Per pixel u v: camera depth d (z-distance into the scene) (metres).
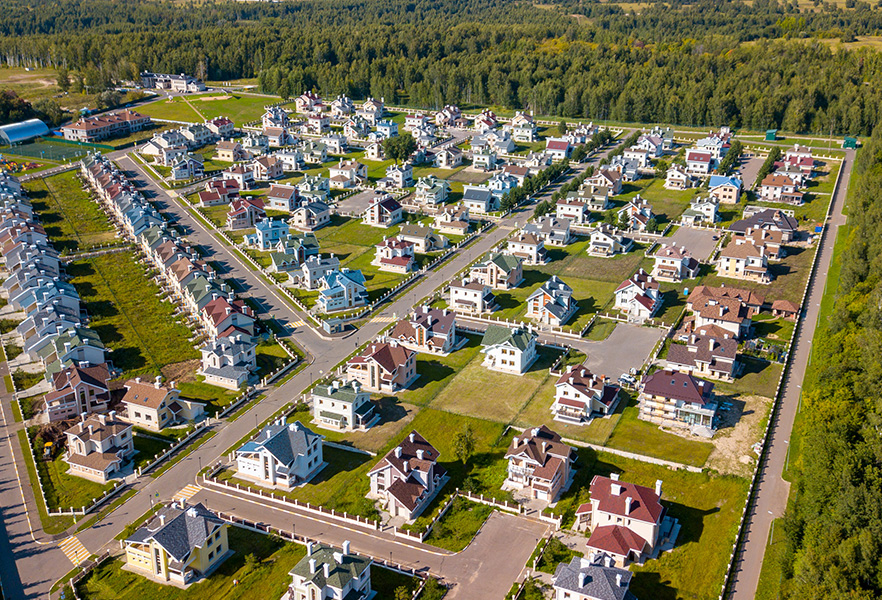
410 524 110.50
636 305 175.75
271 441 120.25
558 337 166.38
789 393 142.62
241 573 101.62
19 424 136.75
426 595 95.56
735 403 139.50
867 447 108.81
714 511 111.94
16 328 171.50
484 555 104.69
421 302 184.25
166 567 100.56
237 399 142.75
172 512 105.25
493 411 138.75
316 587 93.62
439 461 125.50
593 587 91.69
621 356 157.25
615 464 123.06
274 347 163.88
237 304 169.62
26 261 193.62
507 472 121.81
